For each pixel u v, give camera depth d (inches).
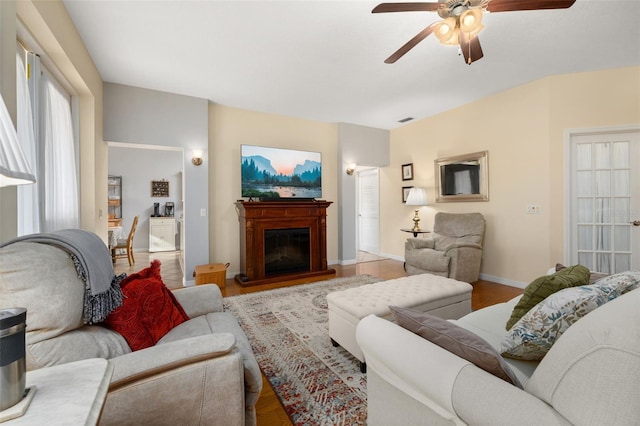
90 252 43.6
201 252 156.9
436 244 167.5
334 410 59.1
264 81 136.2
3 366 22.1
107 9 85.9
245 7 85.6
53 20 76.4
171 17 89.7
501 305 74.3
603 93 125.3
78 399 24.3
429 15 89.6
